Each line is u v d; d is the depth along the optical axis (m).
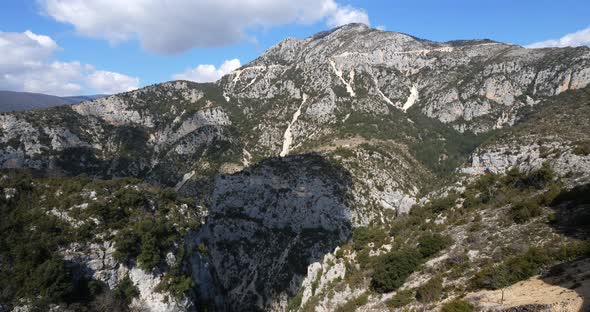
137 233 63.59
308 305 64.69
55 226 60.59
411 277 51.91
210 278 81.06
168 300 63.16
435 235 56.41
